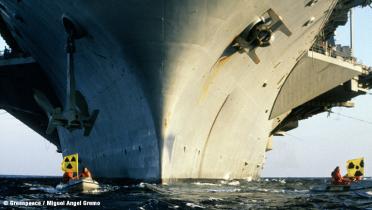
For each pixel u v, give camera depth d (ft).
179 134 65.21
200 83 64.39
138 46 57.62
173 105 61.21
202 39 57.98
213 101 71.36
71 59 63.36
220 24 57.88
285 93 102.94
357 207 47.85
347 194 65.41
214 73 66.85
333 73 110.93
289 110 107.86
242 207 46.14
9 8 75.82
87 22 59.36
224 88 71.97
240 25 60.44
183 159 68.39
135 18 55.06
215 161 81.66
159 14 54.54
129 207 44.34
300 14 69.62
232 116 81.05
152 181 65.41
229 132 83.35
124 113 69.31
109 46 61.00
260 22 61.77
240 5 57.11
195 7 54.49
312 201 53.72
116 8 54.65
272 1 60.34
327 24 104.73
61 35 68.23
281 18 62.44
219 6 55.52
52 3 60.95
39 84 104.42
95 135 85.56
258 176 105.09
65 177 69.97
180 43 57.31
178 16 54.90
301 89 105.09
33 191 69.51
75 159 69.31
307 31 80.53
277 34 71.46
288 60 86.38
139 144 67.87
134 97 64.28
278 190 75.20
